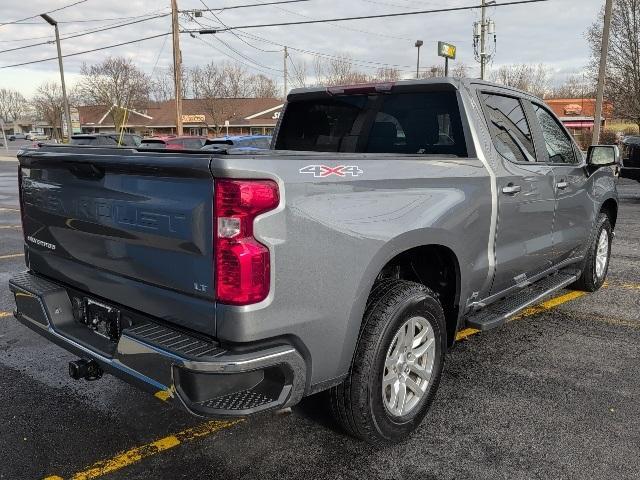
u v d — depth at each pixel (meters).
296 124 4.88
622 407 3.69
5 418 3.56
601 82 22.91
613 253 8.39
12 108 130.62
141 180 2.67
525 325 5.27
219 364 2.37
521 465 3.06
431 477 2.96
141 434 3.39
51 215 3.30
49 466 3.05
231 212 2.37
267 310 2.45
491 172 3.82
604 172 5.92
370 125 4.38
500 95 4.29
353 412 3.00
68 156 2.97
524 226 4.26
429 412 3.62
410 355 3.26
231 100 61.22
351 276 2.76
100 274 3.02
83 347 2.99
